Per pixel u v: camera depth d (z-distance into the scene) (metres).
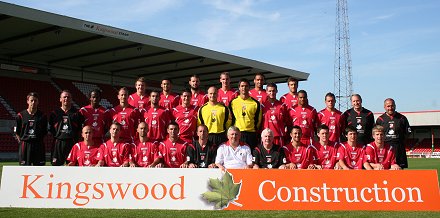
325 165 6.73
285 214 5.07
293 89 8.30
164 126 7.77
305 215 5.02
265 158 6.47
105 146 6.91
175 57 21.17
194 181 5.41
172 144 6.92
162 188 5.39
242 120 7.27
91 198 5.37
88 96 23.33
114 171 5.44
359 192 5.33
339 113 7.77
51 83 22.47
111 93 24.66
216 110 7.29
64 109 7.79
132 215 5.00
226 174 5.43
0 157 18.38
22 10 13.51
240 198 5.36
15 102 20.34
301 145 6.72
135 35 17.12
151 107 7.86
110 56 20.92
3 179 5.39
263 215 5.01
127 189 5.39
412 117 37.41
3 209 5.28
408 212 5.18
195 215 5.02
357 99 7.71
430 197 5.30
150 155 6.89
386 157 6.61
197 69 24.30
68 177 5.41
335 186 5.36
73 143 7.77
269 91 7.60
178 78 27.22
